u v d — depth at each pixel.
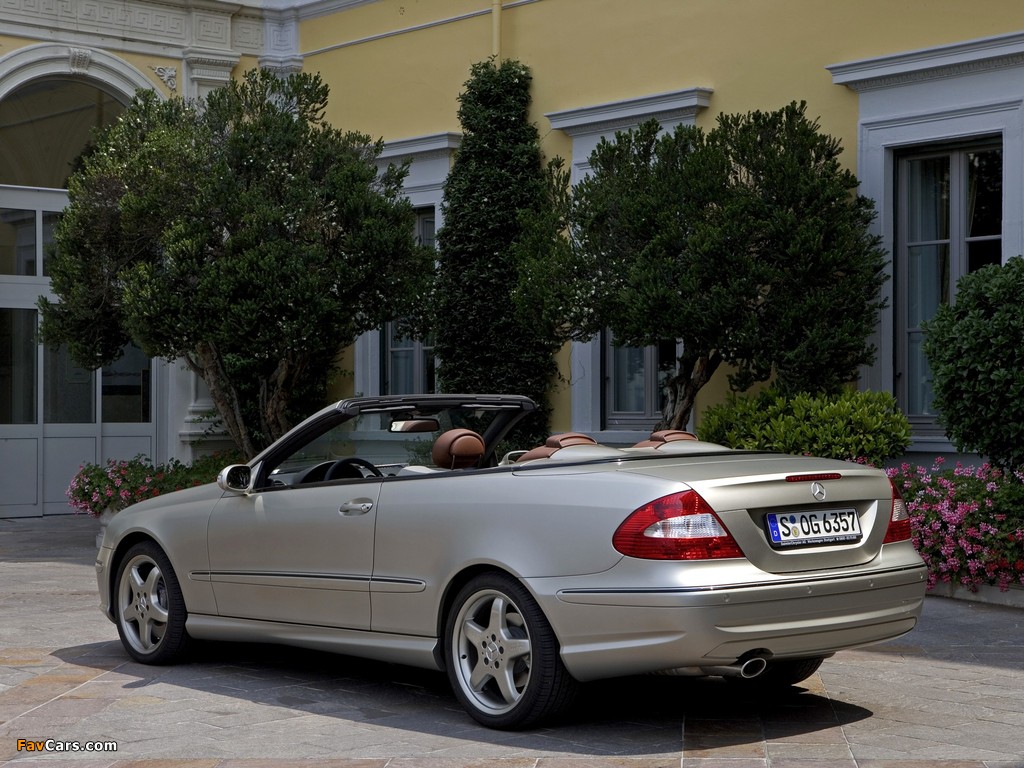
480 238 12.63
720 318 9.46
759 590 4.75
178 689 6.11
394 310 11.28
